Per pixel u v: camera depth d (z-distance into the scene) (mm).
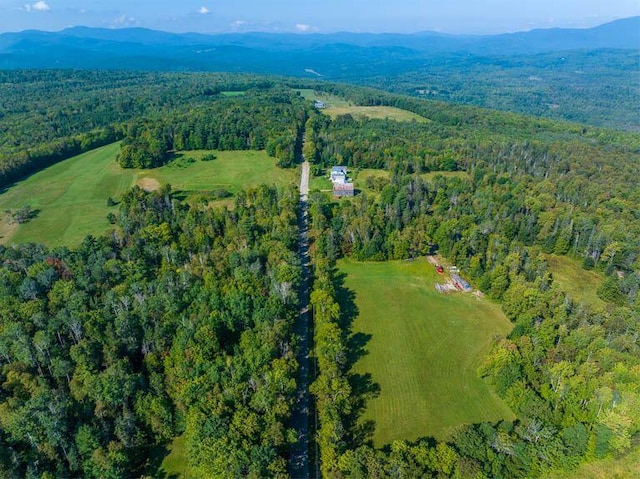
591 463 71688
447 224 141625
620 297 116312
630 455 72438
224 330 93438
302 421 80438
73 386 77938
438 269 133125
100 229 151000
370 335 105000
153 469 71250
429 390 88688
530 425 71938
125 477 68938
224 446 65812
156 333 88188
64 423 70125
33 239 144375
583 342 90875
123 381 76750
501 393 85875
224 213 147375
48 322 90562
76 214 163000
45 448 67312
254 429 69500
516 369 84500
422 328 107812
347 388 80875
